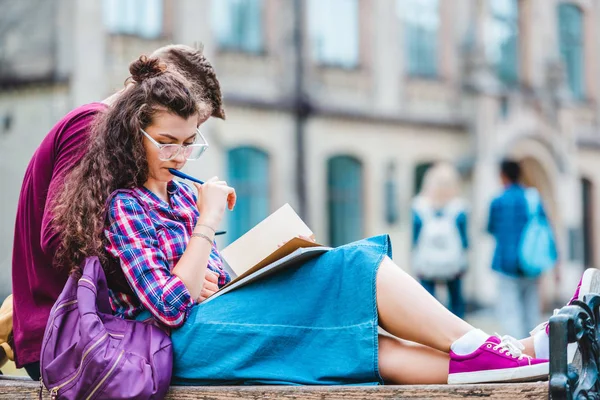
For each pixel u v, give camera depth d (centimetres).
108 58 1894
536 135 2683
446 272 1250
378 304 343
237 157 2156
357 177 2392
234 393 342
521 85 2697
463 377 329
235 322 353
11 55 1898
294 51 2242
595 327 319
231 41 2144
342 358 344
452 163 2567
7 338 413
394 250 2439
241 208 2159
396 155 2456
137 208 363
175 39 2016
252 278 357
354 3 2398
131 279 355
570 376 295
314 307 351
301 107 2247
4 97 1905
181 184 405
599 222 2900
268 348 350
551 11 2783
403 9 2489
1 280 1869
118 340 344
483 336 333
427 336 337
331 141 2330
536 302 1176
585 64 2917
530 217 1163
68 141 387
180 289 354
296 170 2244
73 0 1862
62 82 1858
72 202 361
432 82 2545
